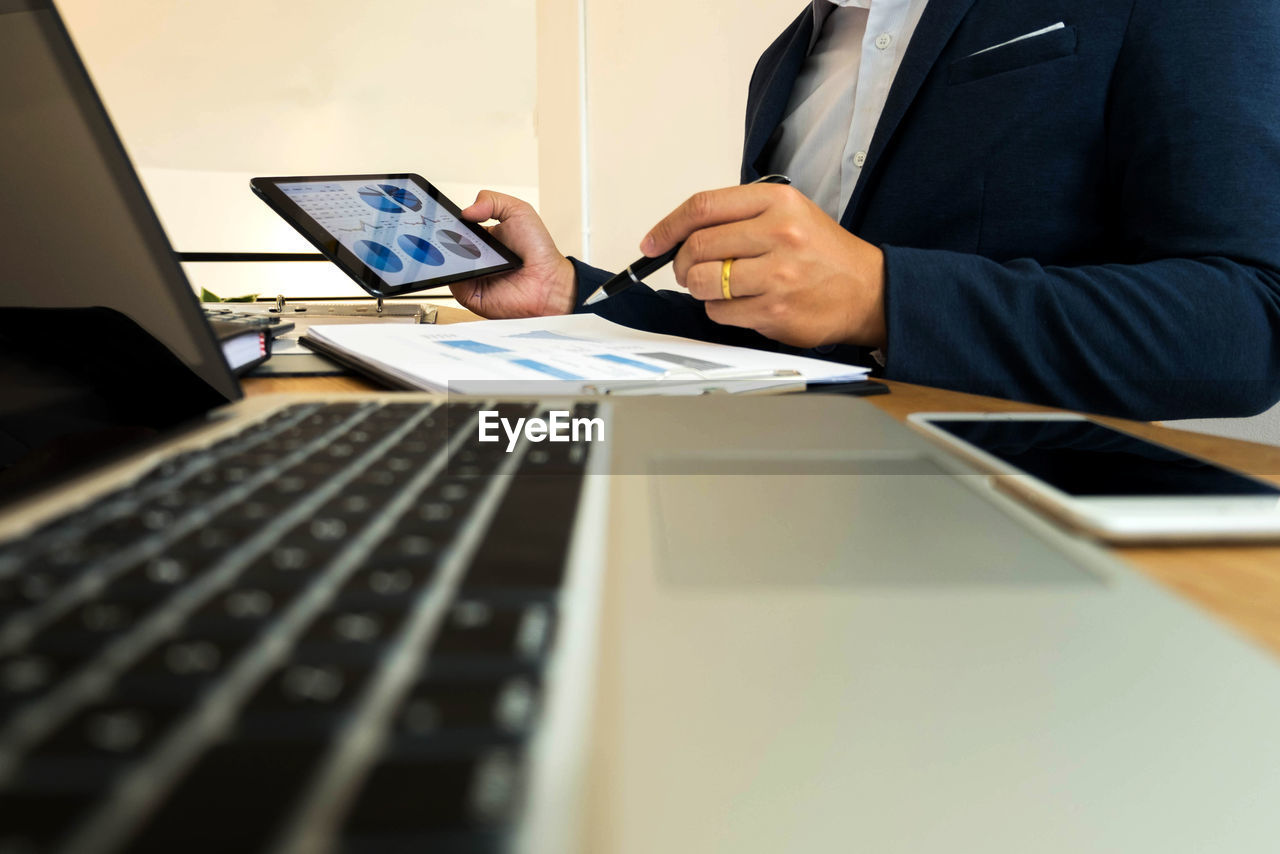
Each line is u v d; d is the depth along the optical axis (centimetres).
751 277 50
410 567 14
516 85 417
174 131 427
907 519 19
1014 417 33
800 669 12
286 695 10
